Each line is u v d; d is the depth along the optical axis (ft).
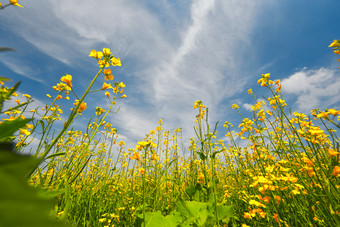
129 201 10.75
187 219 6.40
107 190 11.78
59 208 6.16
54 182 6.26
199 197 8.86
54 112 8.46
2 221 0.63
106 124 11.64
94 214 8.84
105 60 5.45
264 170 7.98
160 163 12.05
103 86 5.33
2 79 1.85
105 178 11.49
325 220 6.01
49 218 0.70
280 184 6.45
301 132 6.54
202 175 8.74
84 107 4.93
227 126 13.52
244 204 9.98
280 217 6.46
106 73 5.42
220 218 6.36
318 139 6.39
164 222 6.22
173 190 10.83
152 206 8.93
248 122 10.30
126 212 9.95
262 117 9.89
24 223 0.65
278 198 6.21
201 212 6.55
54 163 7.49
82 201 8.88
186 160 15.42
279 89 8.83
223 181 12.85
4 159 0.82
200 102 7.91
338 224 5.08
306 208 6.53
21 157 0.87
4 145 1.00
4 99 3.17
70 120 4.27
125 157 17.28
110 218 8.96
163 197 10.48
